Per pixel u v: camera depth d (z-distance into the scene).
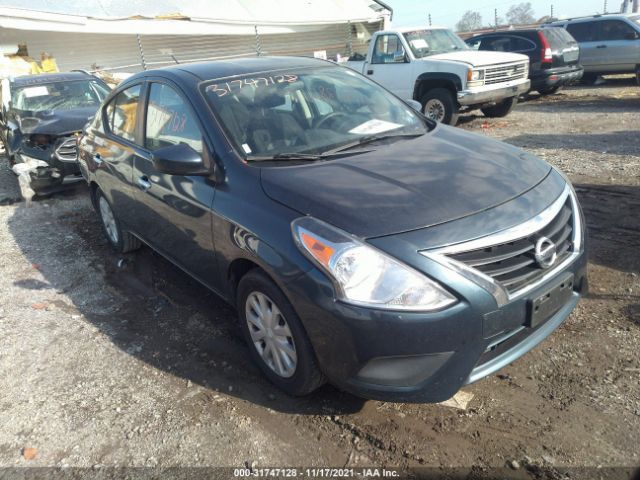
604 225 5.11
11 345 4.01
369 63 11.93
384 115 4.05
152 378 3.50
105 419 3.16
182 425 3.05
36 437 3.06
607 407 2.87
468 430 2.81
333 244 2.60
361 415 3.00
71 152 7.46
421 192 2.84
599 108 12.00
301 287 2.70
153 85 4.27
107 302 4.57
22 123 7.79
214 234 3.33
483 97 10.38
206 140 3.51
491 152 3.46
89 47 18.83
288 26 22.84
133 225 4.75
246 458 2.78
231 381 3.39
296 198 2.90
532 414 2.88
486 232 2.63
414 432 2.84
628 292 3.93
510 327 2.65
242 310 3.33
